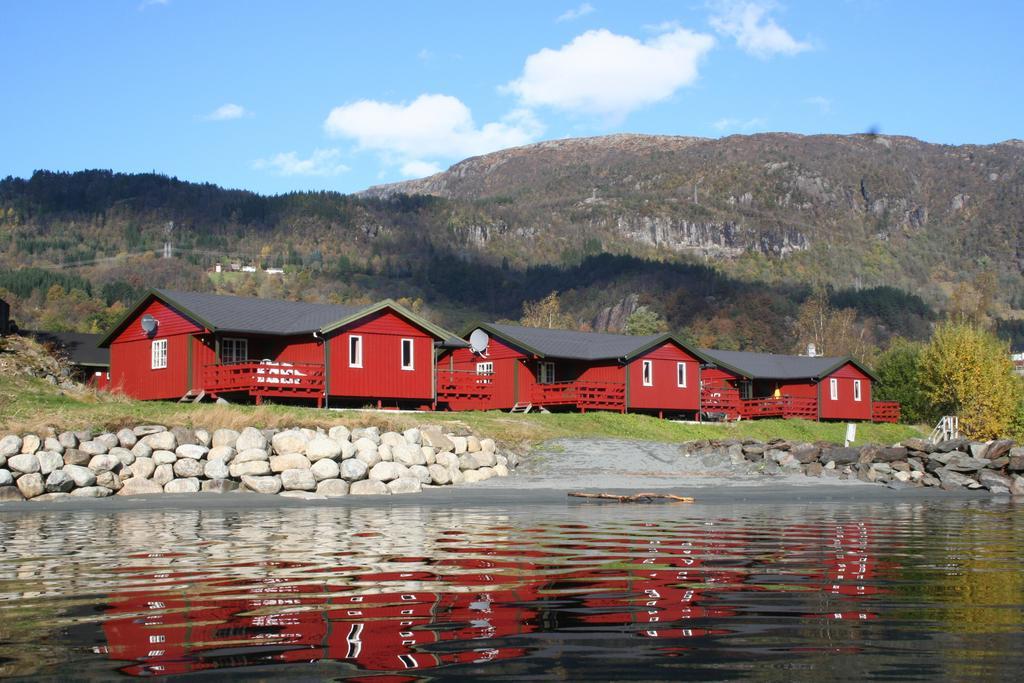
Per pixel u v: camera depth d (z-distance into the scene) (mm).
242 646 7277
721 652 7105
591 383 50469
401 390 42625
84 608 8781
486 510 21078
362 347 41344
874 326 181500
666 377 54594
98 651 7121
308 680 6344
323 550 13203
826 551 13266
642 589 9805
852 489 30031
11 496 23141
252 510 21141
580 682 6305
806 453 34969
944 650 7164
